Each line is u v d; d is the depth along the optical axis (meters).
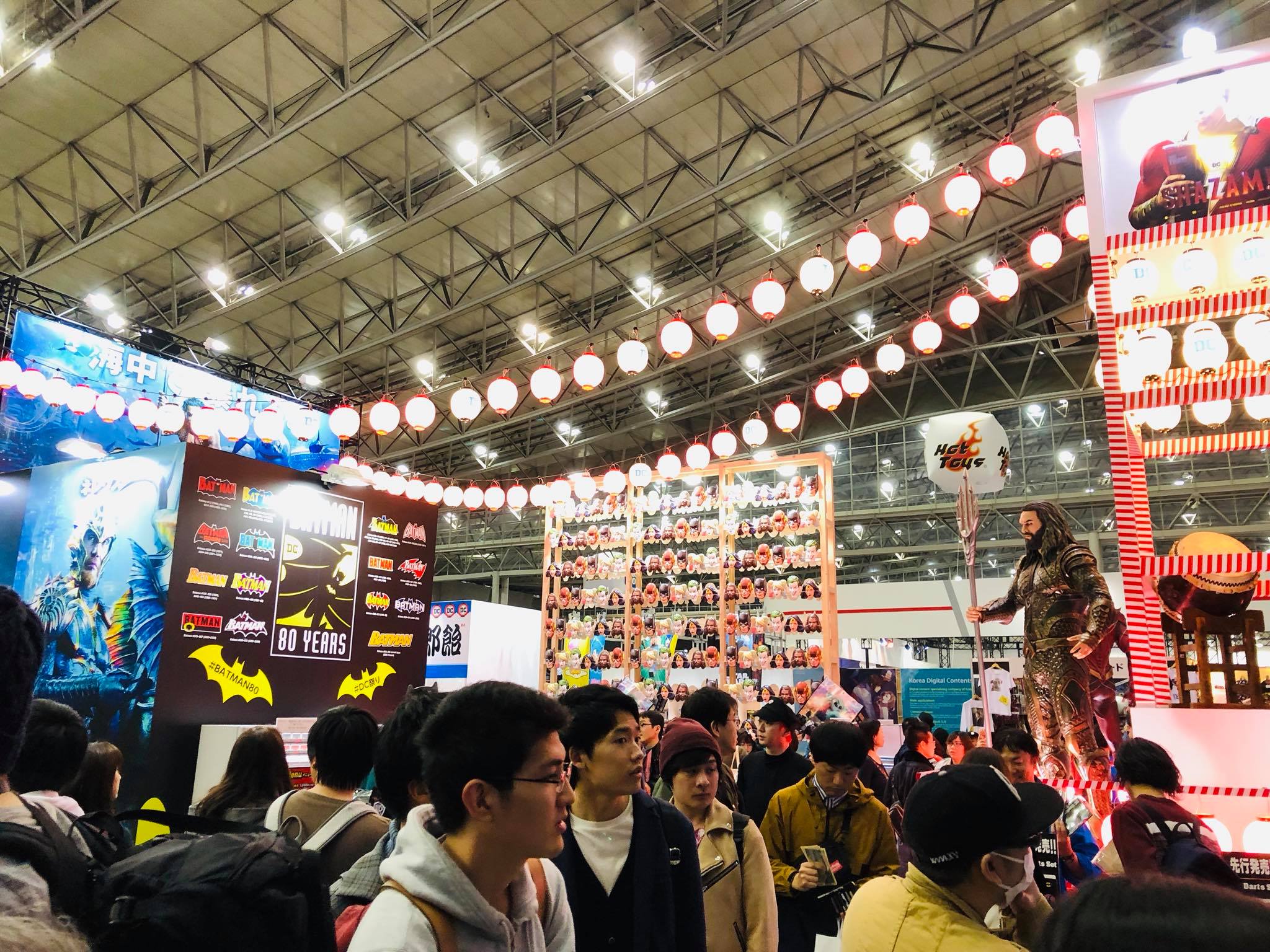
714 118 10.73
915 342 8.20
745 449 21.28
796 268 13.88
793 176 12.01
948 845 1.46
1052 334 16.47
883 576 23.70
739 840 2.25
